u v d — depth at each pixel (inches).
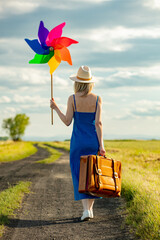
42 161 713.6
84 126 182.4
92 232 176.1
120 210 221.8
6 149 1438.2
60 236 171.9
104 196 176.7
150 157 741.3
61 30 192.7
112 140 3449.8
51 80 197.2
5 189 321.7
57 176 434.0
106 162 174.1
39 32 193.3
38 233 177.9
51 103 191.3
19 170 526.3
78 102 181.9
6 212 219.1
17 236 173.3
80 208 238.8
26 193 299.9
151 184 284.5
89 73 182.7
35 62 200.7
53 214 220.8
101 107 184.4
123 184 278.1
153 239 151.3
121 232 172.4
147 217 175.8
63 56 196.4
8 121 4451.3
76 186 181.6
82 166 171.2
